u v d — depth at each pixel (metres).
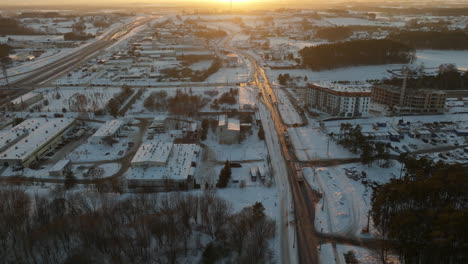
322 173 175.88
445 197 128.12
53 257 112.62
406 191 126.00
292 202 151.88
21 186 162.38
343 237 130.00
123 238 119.25
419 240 108.25
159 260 112.56
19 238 119.38
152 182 163.38
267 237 126.88
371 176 172.25
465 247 103.00
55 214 133.00
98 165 186.88
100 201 141.50
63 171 176.62
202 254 117.56
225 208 137.00
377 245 125.19
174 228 122.62
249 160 193.38
